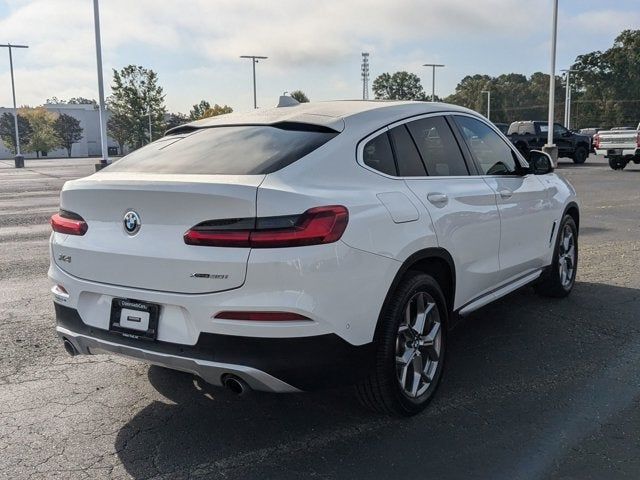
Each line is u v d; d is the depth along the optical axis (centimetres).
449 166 423
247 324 297
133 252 320
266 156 339
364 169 353
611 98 9438
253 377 300
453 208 396
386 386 345
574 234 614
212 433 353
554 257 571
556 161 2888
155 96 7575
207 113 7050
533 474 305
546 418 364
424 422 361
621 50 9356
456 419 364
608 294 624
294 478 305
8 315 571
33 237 1007
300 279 297
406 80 10031
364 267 321
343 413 375
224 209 299
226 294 299
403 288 352
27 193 1870
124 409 384
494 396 395
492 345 485
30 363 458
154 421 368
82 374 439
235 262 295
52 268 368
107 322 337
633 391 400
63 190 361
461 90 12888
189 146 380
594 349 475
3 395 404
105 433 354
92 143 11012
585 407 378
